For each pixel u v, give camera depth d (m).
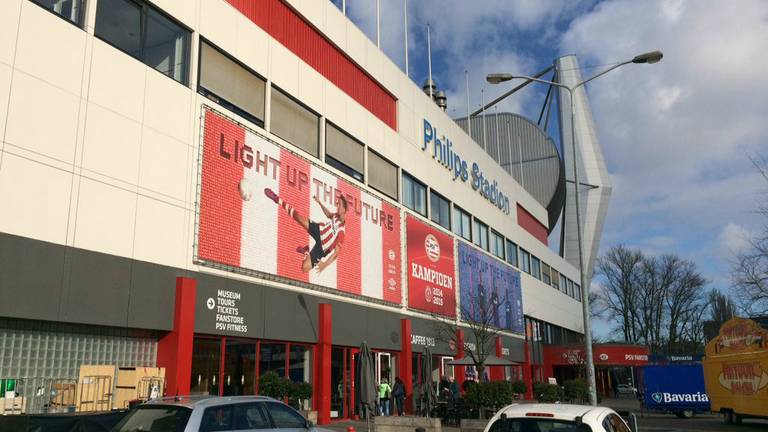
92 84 14.70
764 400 24.14
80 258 13.93
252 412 9.17
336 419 23.03
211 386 17.42
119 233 14.97
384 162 29.28
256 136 20.27
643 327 86.25
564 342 61.78
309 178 22.88
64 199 13.72
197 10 18.47
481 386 22.84
